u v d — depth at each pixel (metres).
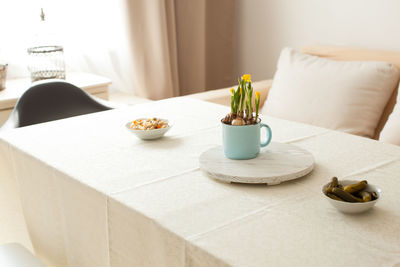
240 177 1.03
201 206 0.94
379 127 2.19
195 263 0.81
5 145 1.40
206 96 2.34
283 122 1.54
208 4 3.22
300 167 1.08
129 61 2.85
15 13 2.49
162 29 2.88
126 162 1.19
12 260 1.13
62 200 1.17
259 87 2.54
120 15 2.78
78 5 2.66
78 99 1.98
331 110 2.13
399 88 1.96
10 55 2.54
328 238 0.81
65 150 1.30
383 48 2.61
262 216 0.89
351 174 1.09
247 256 0.76
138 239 0.94
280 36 3.10
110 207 1.00
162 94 2.99
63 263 1.26
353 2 2.68
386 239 0.81
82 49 2.74
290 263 0.74
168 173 1.12
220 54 3.36
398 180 1.06
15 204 1.44
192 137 1.39
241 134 1.12
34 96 1.90
